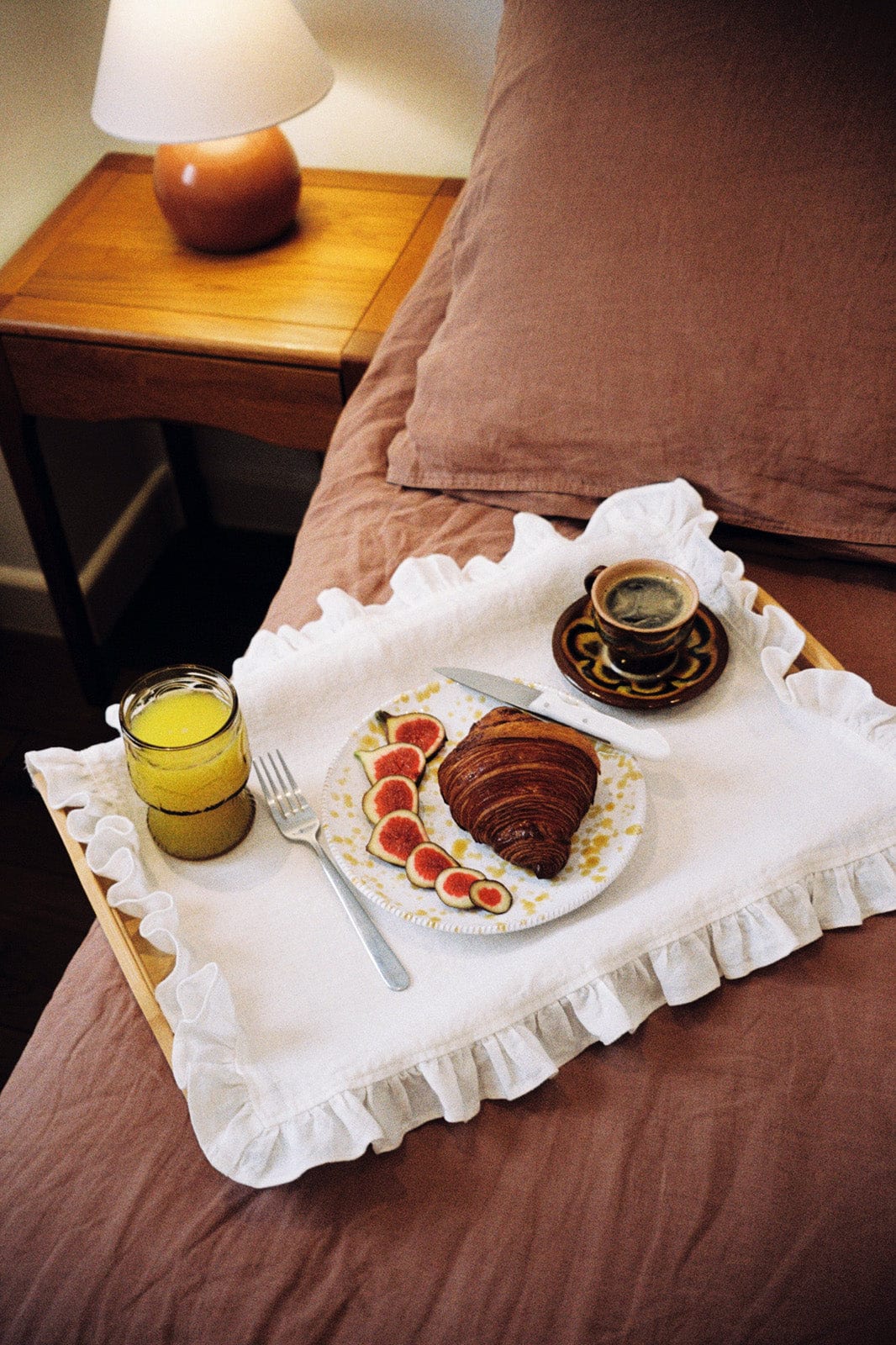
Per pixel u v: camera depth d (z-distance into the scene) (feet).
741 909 2.48
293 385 4.71
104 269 4.98
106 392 4.93
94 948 2.65
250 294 4.83
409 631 3.03
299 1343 2.05
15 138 5.23
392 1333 2.06
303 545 3.76
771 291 3.38
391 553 3.55
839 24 3.39
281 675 2.92
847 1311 2.09
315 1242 2.14
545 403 3.57
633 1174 2.19
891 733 2.75
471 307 3.76
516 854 2.44
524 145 3.70
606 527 3.39
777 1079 2.31
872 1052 2.34
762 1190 2.17
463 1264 2.10
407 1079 2.27
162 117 4.33
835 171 3.35
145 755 2.44
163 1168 2.23
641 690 2.89
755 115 3.43
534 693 2.84
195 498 6.84
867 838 2.61
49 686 6.11
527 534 3.38
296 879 2.60
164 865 2.63
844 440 3.34
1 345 4.86
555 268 3.58
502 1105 2.29
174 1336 2.08
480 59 5.09
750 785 2.71
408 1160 2.23
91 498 6.20
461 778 2.55
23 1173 2.25
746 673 2.96
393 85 5.27
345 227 5.15
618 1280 2.09
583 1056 2.36
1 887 5.18
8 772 5.66
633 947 2.40
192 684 2.75
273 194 4.83
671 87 3.52
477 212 3.89
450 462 3.73
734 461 3.45
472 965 2.40
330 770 2.71
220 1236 2.15
